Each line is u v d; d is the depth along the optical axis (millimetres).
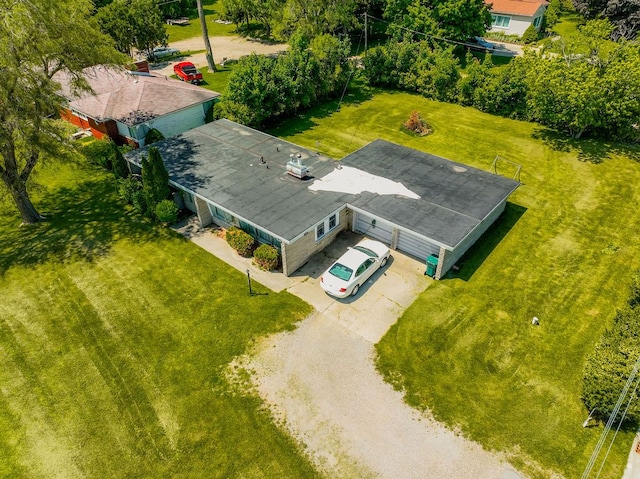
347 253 19016
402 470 12633
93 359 15938
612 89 27672
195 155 24578
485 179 22875
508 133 32156
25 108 19234
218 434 13578
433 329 16938
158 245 21375
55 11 19156
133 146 29375
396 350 16125
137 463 12906
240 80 30203
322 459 12914
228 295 18453
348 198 21031
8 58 17828
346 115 35500
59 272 19812
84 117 31375
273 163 23844
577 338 16625
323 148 30234
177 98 30562
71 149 22156
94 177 26938
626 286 18906
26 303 18266
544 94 29969
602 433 13438
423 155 25109
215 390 14812
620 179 26203
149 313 17703
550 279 19297
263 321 17219
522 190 25344
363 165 23969
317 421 13875
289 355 15930
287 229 18703
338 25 45969
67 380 15250
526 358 15867
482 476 12477
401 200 20969
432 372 15359
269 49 50750
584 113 28297
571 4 62781
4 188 21359
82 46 20688
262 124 33375
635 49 28156
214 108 30219
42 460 13000
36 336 16844
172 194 23000
